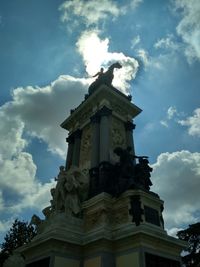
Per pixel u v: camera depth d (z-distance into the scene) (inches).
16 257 1047.6
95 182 1140.5
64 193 1093.1
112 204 1008.2
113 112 1456.7
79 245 913.5
